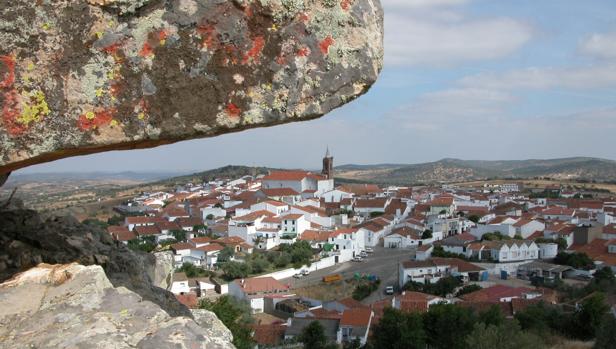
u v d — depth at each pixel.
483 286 57.38
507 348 26.48
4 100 5.01
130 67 5.29
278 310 51.88
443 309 35.47
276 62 5.62
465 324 33.84
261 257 69.44
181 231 82.94
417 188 150.50
